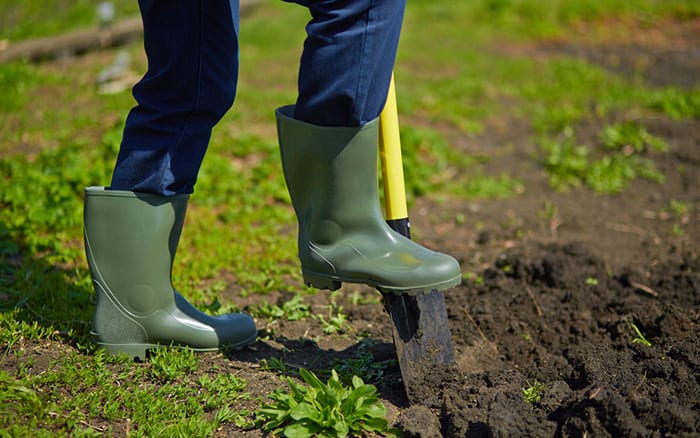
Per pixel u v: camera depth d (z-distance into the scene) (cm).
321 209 305
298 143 299
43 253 464
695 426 284
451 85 962
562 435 279
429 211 616
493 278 474
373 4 276
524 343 385
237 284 455
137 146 314
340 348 376
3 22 1055
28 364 318
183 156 316
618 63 1159
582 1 1437
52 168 570
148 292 328
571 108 893
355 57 280
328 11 279
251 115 770
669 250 535
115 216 319
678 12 1442
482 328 394
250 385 325
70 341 345
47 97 783
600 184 672
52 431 280
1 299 385
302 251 316
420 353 324
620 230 580
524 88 978
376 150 302
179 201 325
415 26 1336
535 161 740
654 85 1034
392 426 300
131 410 298
